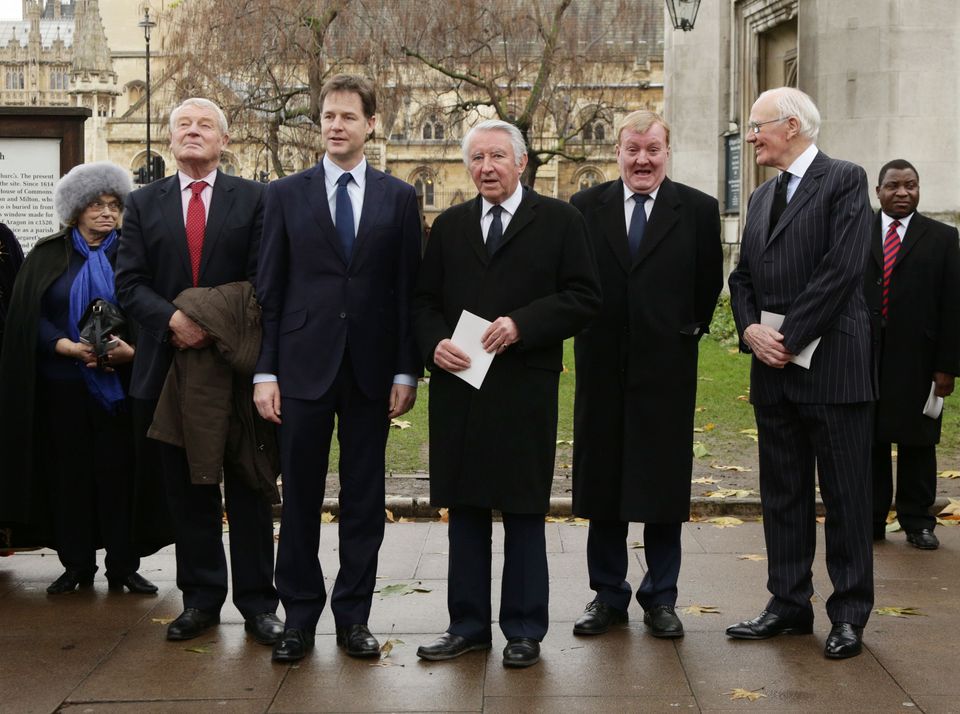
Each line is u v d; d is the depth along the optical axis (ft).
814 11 52.75
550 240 14.99
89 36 284.20
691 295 16.14
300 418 14.89
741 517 23.43
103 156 242.58
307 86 83.30
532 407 14.80
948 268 20.52
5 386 18.02
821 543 21.21
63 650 15.34
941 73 50.70
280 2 75.82
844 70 51.70
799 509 15.65
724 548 20.72
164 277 15.97
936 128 50.80
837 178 14.93
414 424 32.83
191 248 15.97
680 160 72.54
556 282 15.11
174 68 83.76
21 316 18.04
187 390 15.33
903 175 20.86
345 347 14.98
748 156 67.00
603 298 16.08
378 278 15.11
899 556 20.35
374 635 15.94
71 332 17.97
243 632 16.12
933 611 16.85
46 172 24.89
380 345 15.15
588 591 18.07
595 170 237.66
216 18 80.23
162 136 99.76
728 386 37.93
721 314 53.93
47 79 356.59
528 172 87.56
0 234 19.31
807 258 15.06
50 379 18.07
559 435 30.81
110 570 18.24
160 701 13.42
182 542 16.07
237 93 86.38
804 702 13.17
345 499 15.33
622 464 15.94
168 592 18.33
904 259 20.62
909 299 20.57
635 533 22.16
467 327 14.78
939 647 15.16
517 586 14.93
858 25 51.24
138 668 14.58
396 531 22.30
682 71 72.49
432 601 17.57
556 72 86.02
